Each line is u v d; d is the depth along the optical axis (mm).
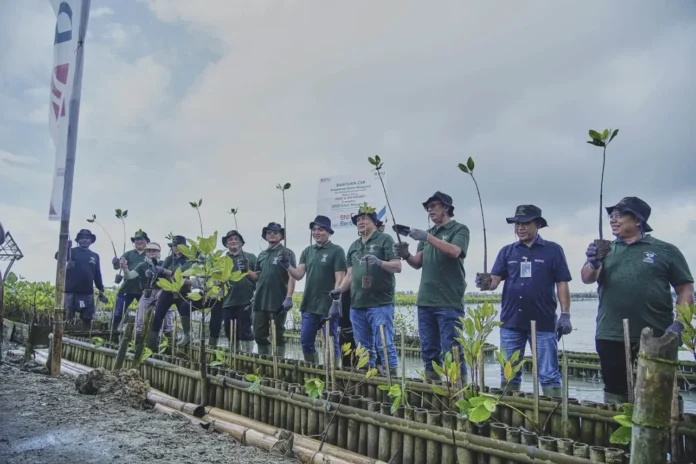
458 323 5832
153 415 4918
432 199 6117
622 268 4609
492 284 5609
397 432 3908
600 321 4738
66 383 6016
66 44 6965
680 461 3260
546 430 4062
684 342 3555
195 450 3963
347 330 7355
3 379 6082
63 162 6793
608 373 4688
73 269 11133
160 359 6781
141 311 8578
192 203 7070
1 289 7168
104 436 4109
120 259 9578
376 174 8102
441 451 3668
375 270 6469
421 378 5105
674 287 4504
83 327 11156
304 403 4594
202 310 5652
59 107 6883
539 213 5430
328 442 4367
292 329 14250
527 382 8258
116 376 5578
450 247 5738
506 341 5535
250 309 8570
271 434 4559
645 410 2402
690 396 7176
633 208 4582
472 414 3398
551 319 5359
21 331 10375
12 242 10008
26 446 3793
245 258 8523
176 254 9180
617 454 3000
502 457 3352
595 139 4121
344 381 5625
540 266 5359
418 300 6090
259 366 6742
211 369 5957
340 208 8305
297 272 7391
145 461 3613
